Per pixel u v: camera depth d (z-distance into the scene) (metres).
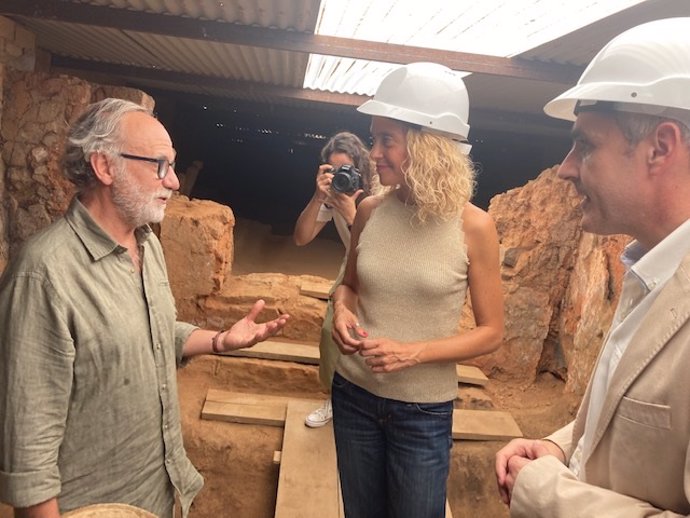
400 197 1.86
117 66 8.12
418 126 1.70
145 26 4.64
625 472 0.96
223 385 4.27
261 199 15.36
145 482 1.63
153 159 1.52
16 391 1.35
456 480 3.73
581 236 4.38
